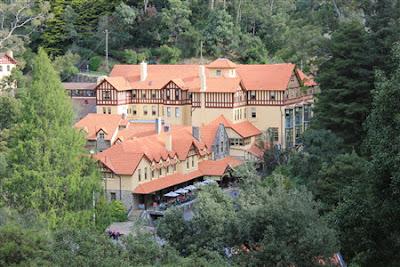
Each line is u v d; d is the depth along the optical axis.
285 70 124.88
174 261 46.62
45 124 72.81
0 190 70.44
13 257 42.38
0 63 135.62
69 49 163.25
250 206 51.16
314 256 47.16
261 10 166.50
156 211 91.38
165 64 147.25
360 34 79.50
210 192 54.22
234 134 116.44
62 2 167.00
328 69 82.25
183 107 126.12
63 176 72.38
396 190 44.12
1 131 101.94
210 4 164.25
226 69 122.69
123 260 43.72
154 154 100.00
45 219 66.38
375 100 46.81
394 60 52.69
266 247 46.81
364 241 50.31
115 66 138.38
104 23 163.50
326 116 80.38
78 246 44.47
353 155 66.19
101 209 74.56
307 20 107.31
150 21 162.50
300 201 49.62
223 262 46.84
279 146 118.25
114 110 127.19
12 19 161.50
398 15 78.75
